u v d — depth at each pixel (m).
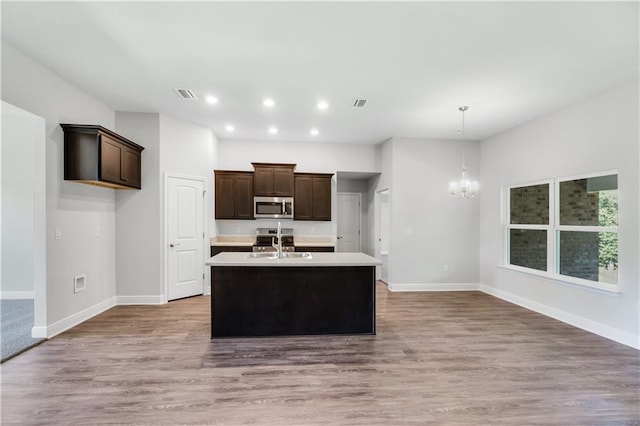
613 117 3.39
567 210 4.04
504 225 5.18
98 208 4.09
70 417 2.02
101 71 3.22
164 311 4.23
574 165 3.85
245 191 5.70
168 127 4.66
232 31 2.50
